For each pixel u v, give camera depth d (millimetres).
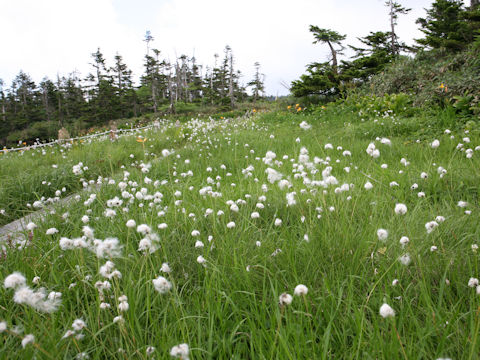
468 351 1304
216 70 65625
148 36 62312
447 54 12984
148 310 1660
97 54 67312
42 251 2545
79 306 1915
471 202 2938
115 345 1606
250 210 2988
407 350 1315
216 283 1909
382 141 2818
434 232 2223
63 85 69250
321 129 9578
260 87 58500
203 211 3014
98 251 1695
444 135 5766
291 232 2566
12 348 1516
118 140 10609
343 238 2227
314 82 18625
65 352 1462
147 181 3680
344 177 3971
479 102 6715
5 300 1893
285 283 1932
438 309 1579
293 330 1428
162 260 2291
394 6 26203
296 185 3100
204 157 6457
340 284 1870
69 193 5316
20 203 4789
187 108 37344
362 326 1476
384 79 13352
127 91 55844
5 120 55062
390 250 2154
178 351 1129
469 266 1775
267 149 6652
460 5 17469
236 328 1528
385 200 2938
